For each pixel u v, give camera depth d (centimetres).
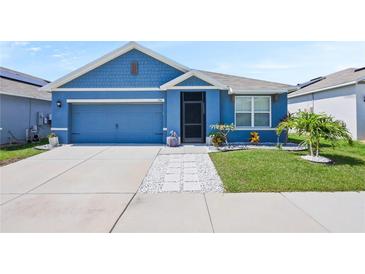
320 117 852
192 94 1355
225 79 1455
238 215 430
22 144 1466
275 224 396
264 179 627
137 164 852
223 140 1210
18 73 2186
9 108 1515
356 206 463
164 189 581
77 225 399
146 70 1356
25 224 403
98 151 1115
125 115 1389
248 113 1339
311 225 391
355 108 1528
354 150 1084
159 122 1388
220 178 660
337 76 1997
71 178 684
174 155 1009
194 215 432
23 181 657
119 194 548
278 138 1275
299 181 607
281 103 1335
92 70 1354
